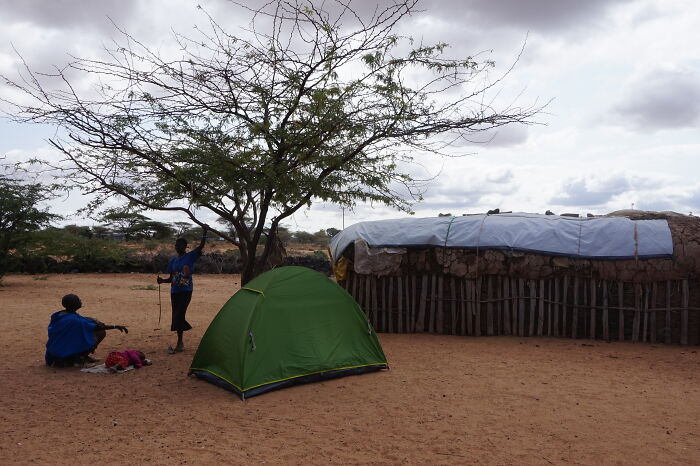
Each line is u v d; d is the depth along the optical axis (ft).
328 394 21.90
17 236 64.69
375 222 39.63
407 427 17.93
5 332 34.83
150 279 80.28
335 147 28.76
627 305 33.47
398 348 31.48
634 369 26.30
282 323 23.63
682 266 32.14
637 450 15.94
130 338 33.96
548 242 34.68
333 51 25.86
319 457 15.43
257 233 29.73
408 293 37.19
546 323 35.09
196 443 16.47
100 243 92.43
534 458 15.38
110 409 19.84
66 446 16.12
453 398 21.27
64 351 25.80
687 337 32.27
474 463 15.03
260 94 27.37
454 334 36.06
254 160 27.32
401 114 27.09
